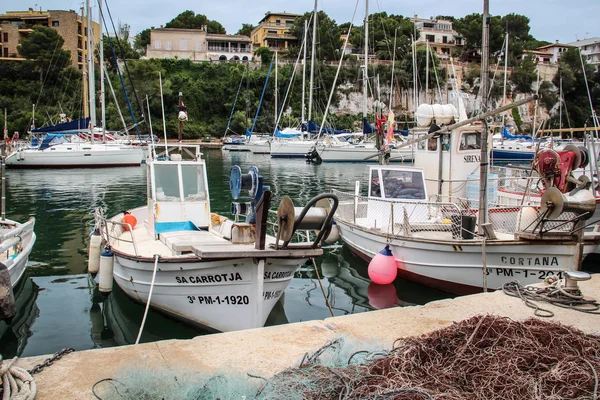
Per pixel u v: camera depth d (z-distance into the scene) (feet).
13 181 86.99
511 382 10.71
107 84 188.24
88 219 52.54
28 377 10.86
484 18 26.96
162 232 28.40
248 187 22.50
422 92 238.89
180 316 24.07
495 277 26.58
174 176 29.63
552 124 219.82
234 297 21.44
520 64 258.37
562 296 18.02
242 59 277.44
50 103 185.57
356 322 15.58
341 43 266.98
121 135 158.61
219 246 20.59
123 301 27.37
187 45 266.16
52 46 198.49
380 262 30.35
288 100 225.35
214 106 225.35
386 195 36.27
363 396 10.25
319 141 140.87
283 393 10.51
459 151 38.32
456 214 29.17
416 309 16.93
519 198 38.70
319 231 19.49
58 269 33.91
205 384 11.02
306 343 13.82
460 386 10.83
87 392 10.83
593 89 236.84
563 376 10.77
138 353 12.94
